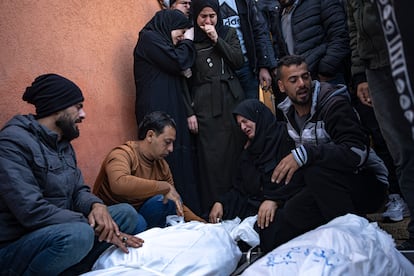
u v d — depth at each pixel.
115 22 3.66
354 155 2.55
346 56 3.59
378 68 2.05
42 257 1.98
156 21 3.46
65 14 3.16
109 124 3.44
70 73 3.14
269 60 3.78
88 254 2.26
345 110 2.69
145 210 2.81
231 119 3.41
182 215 2.76
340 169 2.57
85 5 3.35
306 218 2.63
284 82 2.84
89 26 3.37
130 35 3.84
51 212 2.06
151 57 3.36
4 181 2.02
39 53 2.91
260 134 3.12
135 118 3.75
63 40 3.11
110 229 2.14
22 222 2.03
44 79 2.31
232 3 3.74
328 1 3.62
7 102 2.66
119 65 3.65
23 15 2.83
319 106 2.78
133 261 2.04
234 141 3.39
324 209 2.57
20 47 2.78
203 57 3.49
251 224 2.78
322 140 2.79
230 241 2.33
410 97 0.99
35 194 2.04
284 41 3.84
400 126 1.49
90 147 3.23
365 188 2.73
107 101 3.46
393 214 3.38
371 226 2.16
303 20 3.69
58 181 2.22
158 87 3.34
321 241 1.91
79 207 2.31
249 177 3.13
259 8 4.10
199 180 3.46
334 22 3.58
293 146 3.03
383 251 1.97
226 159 3.37
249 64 3.72
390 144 2.16
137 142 2.97
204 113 3.43
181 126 3.37
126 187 2.68
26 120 2.20
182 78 3.46
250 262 2.44
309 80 2.81
